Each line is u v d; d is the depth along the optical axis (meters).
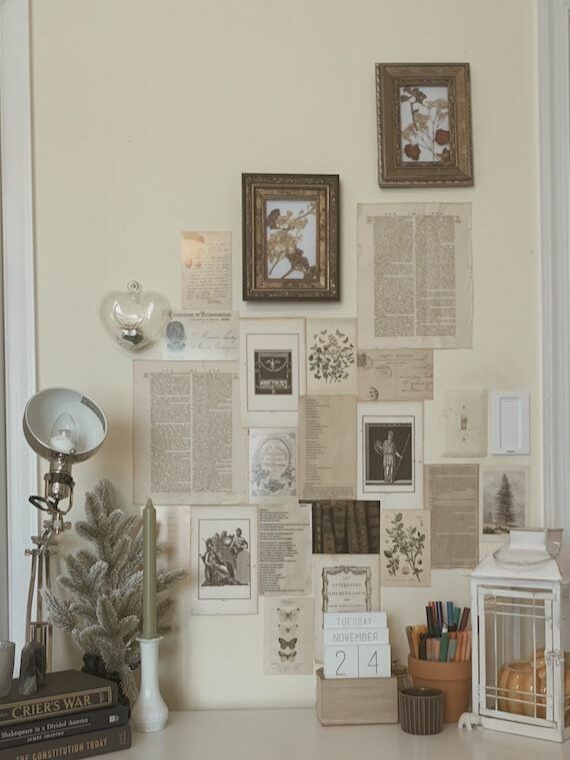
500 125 1.95
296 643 1.91
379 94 1.94
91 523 1.80
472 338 1.95
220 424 1.92
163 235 1.93
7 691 1.55
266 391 1.93
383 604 1.93
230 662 1.90
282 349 1.94
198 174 1.94
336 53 1.96
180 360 1.92
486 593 1.72
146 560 1.74
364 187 1.95
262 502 1.92
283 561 1.92
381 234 1.95
